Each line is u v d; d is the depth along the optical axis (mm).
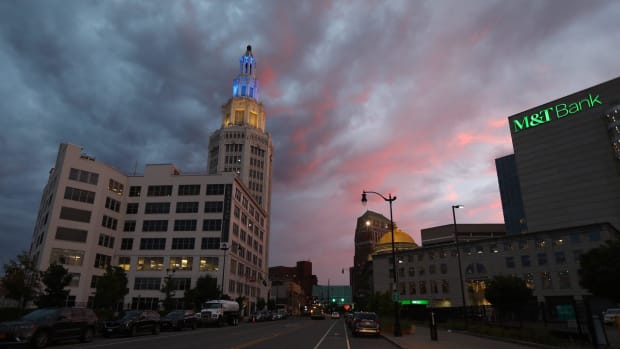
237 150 124812
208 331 31766
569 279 71688
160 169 82750
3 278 33375
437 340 23656
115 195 78625
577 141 108625
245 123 133250
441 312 52938
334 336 28328
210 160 129375
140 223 79250
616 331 29062
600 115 106188
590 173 104625
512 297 43500
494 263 81812
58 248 67562
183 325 33062
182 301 72062
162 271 75188
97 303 41375
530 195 114188
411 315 55938
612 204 99375
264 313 68250
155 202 80438
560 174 109688
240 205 85750
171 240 77188
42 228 72250
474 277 84000
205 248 75750
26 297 33594
